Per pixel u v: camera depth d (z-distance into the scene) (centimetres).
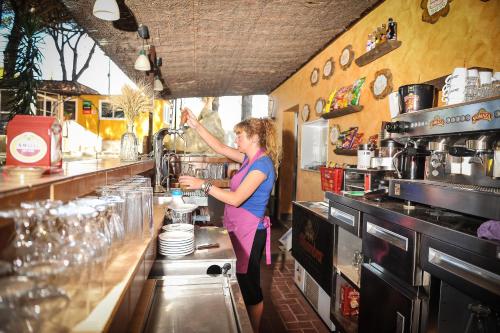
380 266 216
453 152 170
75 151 252
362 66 376
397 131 214
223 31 431
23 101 244
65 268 77
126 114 287
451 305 169
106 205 110
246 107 1188
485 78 190
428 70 268
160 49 504
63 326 74
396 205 212
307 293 342
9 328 67
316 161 587
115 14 293
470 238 138
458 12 237
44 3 305
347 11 368
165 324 135
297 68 613
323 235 295
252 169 248
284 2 348
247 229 253
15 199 77
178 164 621
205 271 185
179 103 1165
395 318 183
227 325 135
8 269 71
